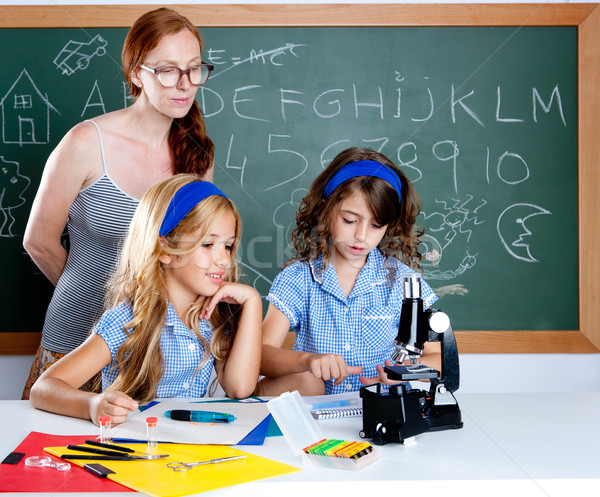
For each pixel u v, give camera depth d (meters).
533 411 1.21
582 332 2.35
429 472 0.89
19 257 2.31
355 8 2.29
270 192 2.34
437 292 2.36
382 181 1.50
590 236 2.34
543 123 2.33
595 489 0.86
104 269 1.83
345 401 1.23
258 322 1.45
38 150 2.30
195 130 1.89
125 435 1.05
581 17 2.30
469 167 2.34
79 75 2.28
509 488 0.86
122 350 1.35
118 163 1.78
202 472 0.88
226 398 1.38
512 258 2.36
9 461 0.93
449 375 1.14
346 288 1.65
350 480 0.86
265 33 2.31
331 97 2.32
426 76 2.32
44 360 1.90
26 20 2.26
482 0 2.31
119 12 2.26
